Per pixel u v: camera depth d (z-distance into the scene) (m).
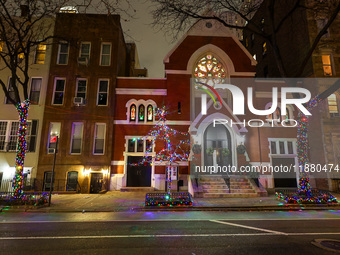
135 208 11.23
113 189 18.23
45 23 20.06
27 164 17.98
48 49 19.98
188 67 20.08
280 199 13.18
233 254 5.20
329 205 11.66
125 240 6.27
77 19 20.64
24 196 12.13
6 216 9.77
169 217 9.47
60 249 5.55
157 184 18.27
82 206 11.77
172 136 18.88
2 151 18.14
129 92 19.97
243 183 16.00
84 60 19.61
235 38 20.69
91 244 5.93
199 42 20.56
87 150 18.53
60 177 17.98
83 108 19.27
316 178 18.75
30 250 5.49
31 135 18.52
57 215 9.98
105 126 19.22
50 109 19.00
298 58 21.66
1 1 12.10
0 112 18.73
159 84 20.25
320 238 6.41
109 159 18.47
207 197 14.48
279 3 24.91
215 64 20.58
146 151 19.06
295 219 8.99
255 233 6.93
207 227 7.71
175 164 18.23
